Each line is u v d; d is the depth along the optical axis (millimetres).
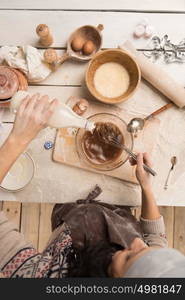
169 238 1487
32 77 1050
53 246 934
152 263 554
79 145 1081
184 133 1091
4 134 1091
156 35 1084
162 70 1053
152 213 1030
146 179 1017
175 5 1072
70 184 1101
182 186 1085
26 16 1093
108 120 1082
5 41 1099
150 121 1089
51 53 1014
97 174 1097
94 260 755
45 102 720
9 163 733
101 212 981
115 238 841
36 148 1098
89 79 1047
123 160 1067
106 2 1082
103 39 1095
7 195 1102
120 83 1087
